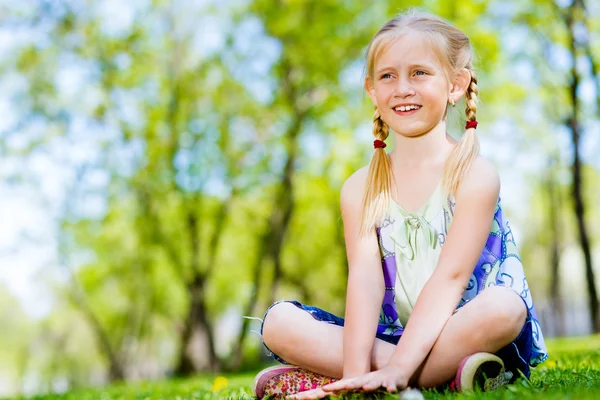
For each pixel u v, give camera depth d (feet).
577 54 48.19
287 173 54.29
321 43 47.62
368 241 9.17
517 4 48.47
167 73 55.67
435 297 8.21
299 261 73.10
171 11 55.67
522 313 8.00
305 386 8.80
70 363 112.98
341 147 51.98
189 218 57.11
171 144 54.75
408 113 8.95
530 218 86.12
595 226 86.43
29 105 55.62
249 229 64.28
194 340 57.11
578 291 119.96
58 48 55.31
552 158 61.57
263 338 9.06
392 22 9.24
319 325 8.75
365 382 7.58
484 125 55.93
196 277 57.77
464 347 7.99
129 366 92.94
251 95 54.08
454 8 45.06
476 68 10.12
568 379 9.42
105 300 83.20
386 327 9.15
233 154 55.01
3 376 134.41
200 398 13.14
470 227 8.50
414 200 9.12
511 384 8.65
